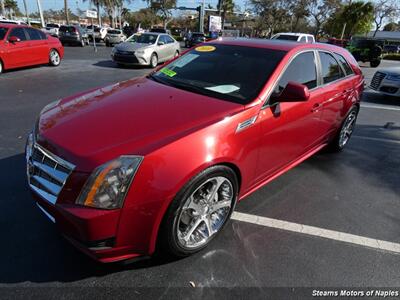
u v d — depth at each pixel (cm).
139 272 229
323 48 378
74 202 194
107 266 232
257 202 327
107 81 943
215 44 364
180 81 317
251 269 238
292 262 247
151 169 198
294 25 5453
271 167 307
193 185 215
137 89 300
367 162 447
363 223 304
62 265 231
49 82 875
